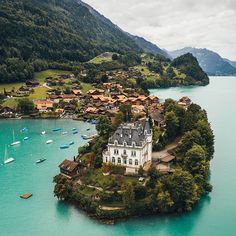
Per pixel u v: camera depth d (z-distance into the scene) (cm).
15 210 13488
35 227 12294
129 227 12188
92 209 12938
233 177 16375
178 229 12088
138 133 14988
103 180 14350
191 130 19062
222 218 12800
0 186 15725
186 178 13225
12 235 11856
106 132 18075
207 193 14725
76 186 14450
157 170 14025
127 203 12669
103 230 12031
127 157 14862
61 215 13000
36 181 16262
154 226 12244
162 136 18675
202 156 15175
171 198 12938
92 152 16938
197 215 12975
